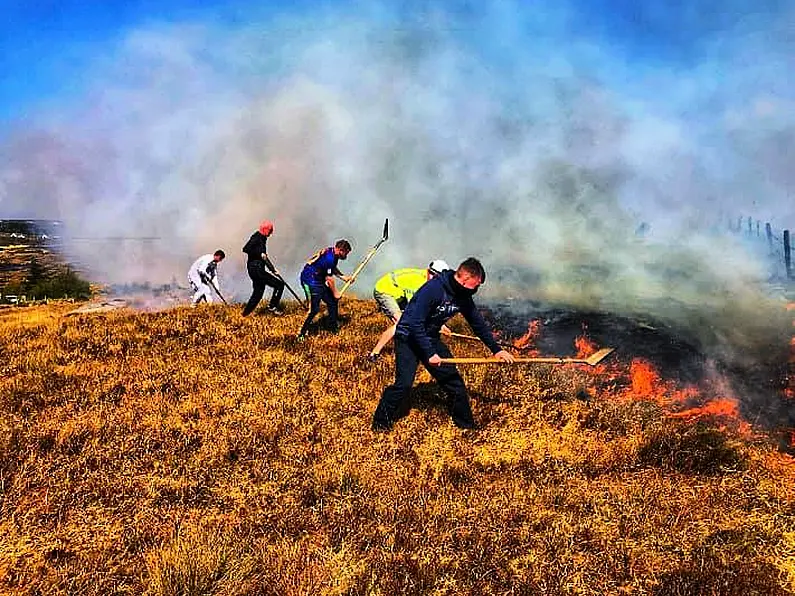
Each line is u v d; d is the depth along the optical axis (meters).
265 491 4.91
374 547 4.10
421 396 6.86
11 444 5.71
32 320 13.73
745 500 4.64
